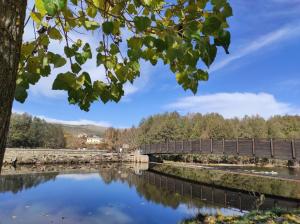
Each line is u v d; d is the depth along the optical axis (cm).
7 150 4697
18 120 6744
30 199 1866
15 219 1390
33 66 188
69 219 1429
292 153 1822
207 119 8025
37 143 7294
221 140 2498
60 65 178
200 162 5478
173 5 193
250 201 1853
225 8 149
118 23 203
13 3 117
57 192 2147
